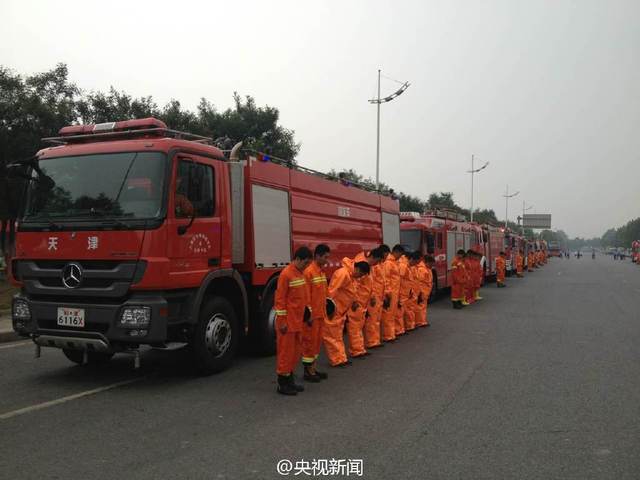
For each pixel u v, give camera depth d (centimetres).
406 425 503
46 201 652
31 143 1440
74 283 617
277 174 856
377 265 925
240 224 765
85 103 1733
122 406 557
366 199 1226
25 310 639
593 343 950
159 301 596
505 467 407
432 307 1554
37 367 741
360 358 827
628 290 2136
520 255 3253
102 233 605
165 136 680
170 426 495
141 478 384
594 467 409
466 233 2139
